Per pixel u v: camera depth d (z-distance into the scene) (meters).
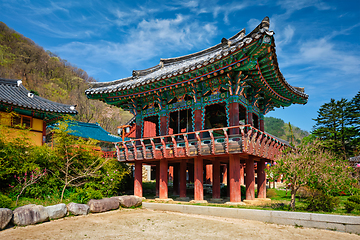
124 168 23.52
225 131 15.15
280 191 25.77
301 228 10.96
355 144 46.31
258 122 20.73
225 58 14.59
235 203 14.98
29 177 15.40
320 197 13.87
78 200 14.91
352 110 47.62
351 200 14.41
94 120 80.56
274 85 17.66
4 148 14.99
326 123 49.06
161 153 18.16
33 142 20.23
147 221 12.15
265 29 12.30
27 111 21.62
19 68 89.69
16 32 109.38
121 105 22.70
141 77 23.53
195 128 17.81
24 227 10.30
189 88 18.17
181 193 19.03
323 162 13.04
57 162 16.94
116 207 14.99
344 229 10.41
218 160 18.22
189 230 10.52
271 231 10.41
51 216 11.74
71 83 100.19
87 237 9.28
